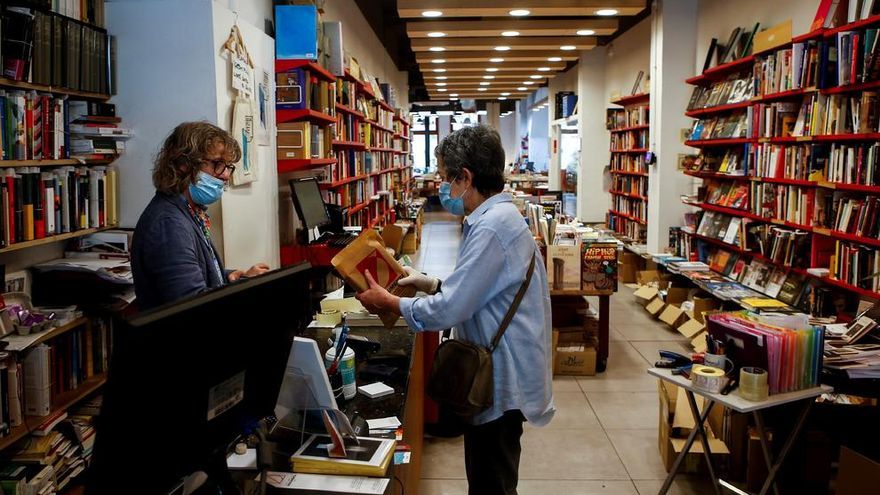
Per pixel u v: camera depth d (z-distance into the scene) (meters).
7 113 2.09
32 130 2.23
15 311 2.21
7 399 2.10
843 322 3.88
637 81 9.38
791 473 2.80
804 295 4.57
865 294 3.83
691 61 7.30
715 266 6.13
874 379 2.51
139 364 0.82
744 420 3.04
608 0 7.12
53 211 2.36
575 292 4.66
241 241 3.30
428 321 1.83
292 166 4.35
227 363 1.01
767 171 5.07
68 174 2.46
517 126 27.17
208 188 1.97
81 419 2.40
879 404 2.82
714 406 3.24
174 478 0.98
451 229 13.61
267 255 3.78
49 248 2.61
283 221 5.04
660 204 7.48
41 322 2.21
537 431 3.73
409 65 18.08
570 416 3.94
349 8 7.96
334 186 5.88
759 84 5.18
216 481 1.18
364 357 2.34
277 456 1.47
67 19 2.43
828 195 4.36
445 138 2.01
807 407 2.47
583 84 12.34
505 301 1.92
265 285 1.07
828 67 4.14
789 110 4.85
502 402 1.90
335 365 1.92
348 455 1.43
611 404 4.13
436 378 1.90
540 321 1.96
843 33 3.90
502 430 1.93
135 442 0.86
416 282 2.02
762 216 5.18
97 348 2.57
